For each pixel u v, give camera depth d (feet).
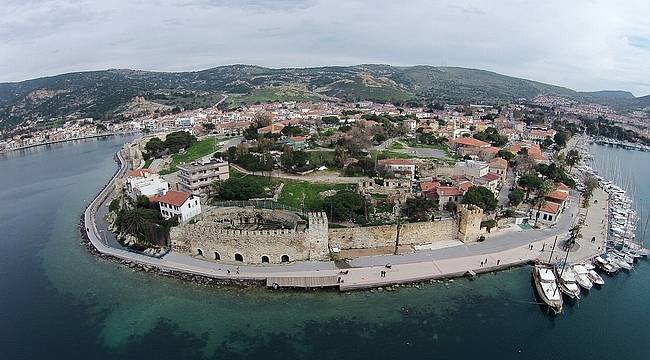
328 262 366.84
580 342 278.46
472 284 339.57
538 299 321.52
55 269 379.76
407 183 479.82
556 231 433.89
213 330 285.23
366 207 420.77
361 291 328.49
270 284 331.16
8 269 383.65
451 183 491.31
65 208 574.97
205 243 378.53
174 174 599.98
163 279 349.82
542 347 271.69
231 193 453.58
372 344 270.26
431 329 286.25
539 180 506.89
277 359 256.32
